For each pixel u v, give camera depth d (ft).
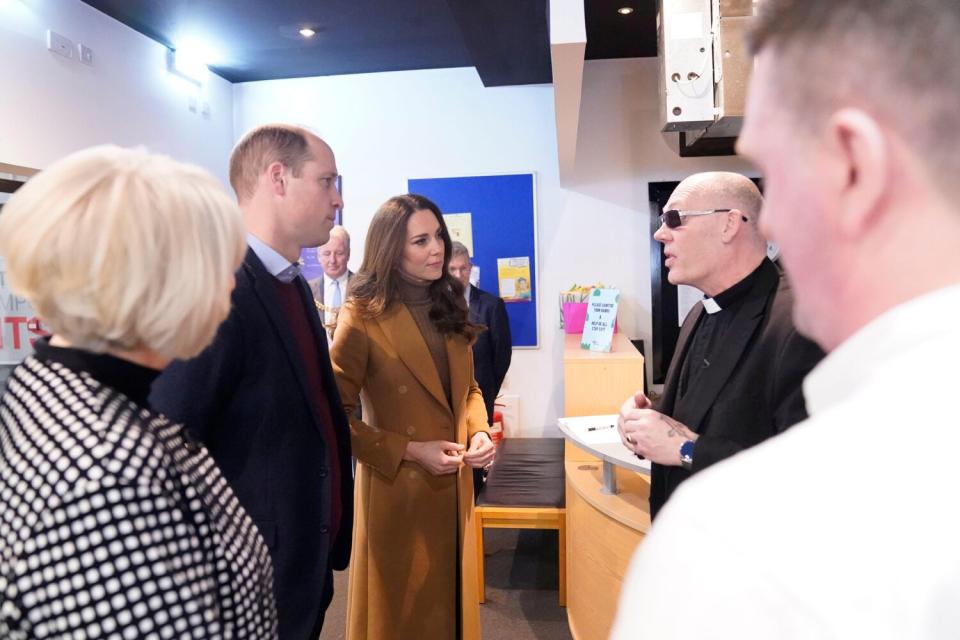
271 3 11.02
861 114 1.18
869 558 0.95
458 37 12.99
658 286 15.10
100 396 2.53
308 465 4.73
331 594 5.05
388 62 14.74
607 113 15.07
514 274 15.49
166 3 11.06
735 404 4.84
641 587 1.13
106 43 11.53
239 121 16.03
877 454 1.02
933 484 0.97
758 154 1.40
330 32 12.53
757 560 1.00
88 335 2.61
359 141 15.72
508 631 9.18
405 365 6.74
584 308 13.74
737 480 1.10
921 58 1.11
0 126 9.51
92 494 2.28
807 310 1.38
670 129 7.32
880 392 1.09
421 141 15.57
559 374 15.57
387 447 6.46
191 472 2.83
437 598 6.75
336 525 5.40
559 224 15.39
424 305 7.10
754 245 5.03
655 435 5.01
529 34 11.21
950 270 1.15
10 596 2.27
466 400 7.38
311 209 5.05
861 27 1.17
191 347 2.84
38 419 2.43
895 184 1.17
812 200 1.28
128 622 2.28
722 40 6.84
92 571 2.25
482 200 15.49
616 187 15.19
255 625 2.98
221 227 2.81
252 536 3.19
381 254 6.72
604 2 11.52
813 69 1.24
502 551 11.87
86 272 2.49
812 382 1.33
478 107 15.39
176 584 2.38
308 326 5.45
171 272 2.61
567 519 9.12
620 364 9.77
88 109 11.14
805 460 1.06
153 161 2.80
